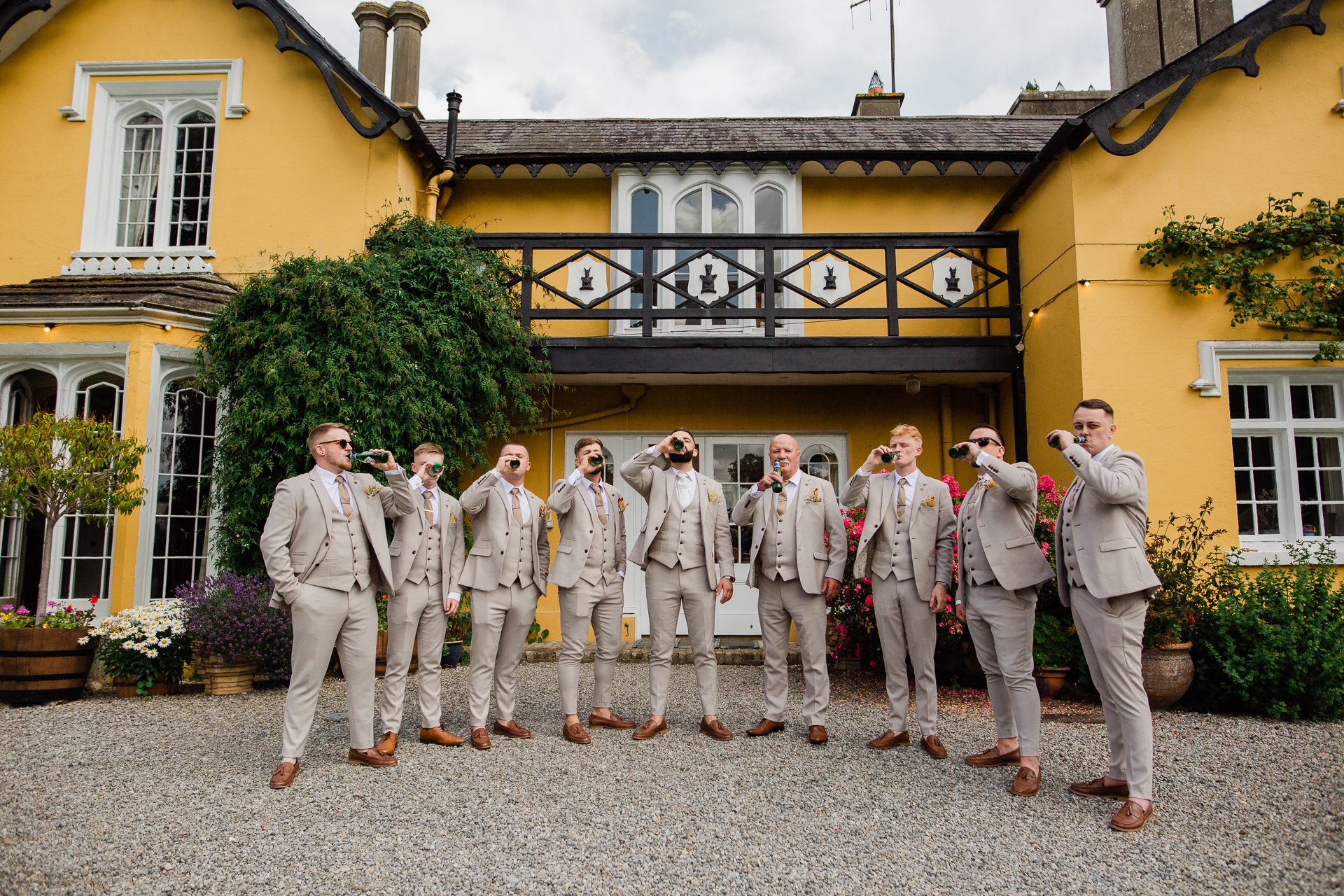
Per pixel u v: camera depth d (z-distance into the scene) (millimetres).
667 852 2803
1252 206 6254
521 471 4320
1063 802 3301
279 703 5133
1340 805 3270
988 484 3770
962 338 7074
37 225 7445
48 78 7625
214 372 5938
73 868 2654
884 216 8273
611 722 4469
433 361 6281
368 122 7367
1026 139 8477
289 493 3627
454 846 2838
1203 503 5996
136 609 5363
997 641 3613
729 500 8000
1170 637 4926
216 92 7602
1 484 5016
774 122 9469
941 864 2723
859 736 4316
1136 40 7750
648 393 7992
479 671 4094
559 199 8312
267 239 7324
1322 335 6168
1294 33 6430
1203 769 3756
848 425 7973
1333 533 6270
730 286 8125
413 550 4016
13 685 5059
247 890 2512
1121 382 6094
